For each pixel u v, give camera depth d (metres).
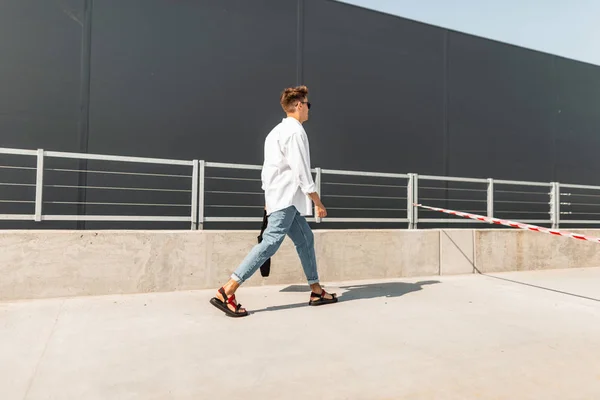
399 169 7.83
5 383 1.91
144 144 6.17
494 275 5.29
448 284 4.60
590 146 9.93
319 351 2.41
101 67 6.02
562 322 3.15
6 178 5.48
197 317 3.06
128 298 3.58
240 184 6.71
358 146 7.52
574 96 9.81
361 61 7.66
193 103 6.49
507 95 8.99
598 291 4.34
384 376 2.08
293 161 3.07
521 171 9.01
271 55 7.02
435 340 2.65
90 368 2.10
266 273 3.26
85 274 3.60
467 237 5.35
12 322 2.84
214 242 4.02
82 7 5.97
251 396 1.83
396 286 4.40
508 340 2.69
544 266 5.84
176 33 6.46
